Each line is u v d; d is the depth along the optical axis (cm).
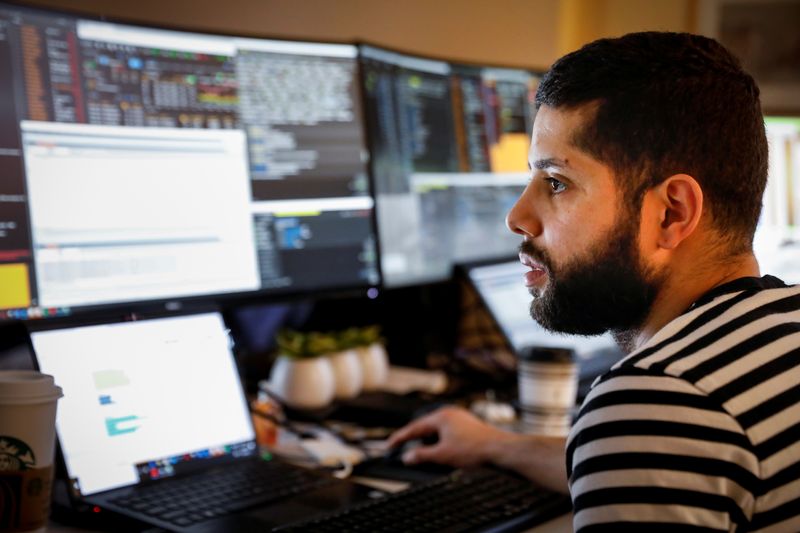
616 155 84
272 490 119
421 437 142
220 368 132
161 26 140
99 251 131
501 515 112
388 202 176
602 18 287
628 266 86
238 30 194
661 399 74
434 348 209
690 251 86
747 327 80
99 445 115
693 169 84
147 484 118
